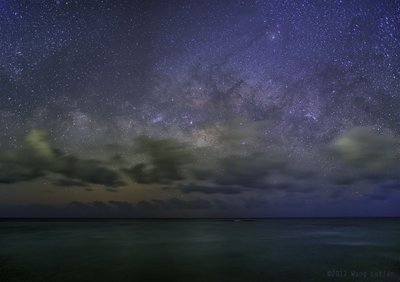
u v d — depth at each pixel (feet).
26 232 153.58
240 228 198.39
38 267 64.49
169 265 66.74
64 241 111.86
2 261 71.36
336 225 243.81
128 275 57.62
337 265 67.36
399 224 259.60
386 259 74.74
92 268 63.46
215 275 58.03
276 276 57.47
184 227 212.02
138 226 228.63
